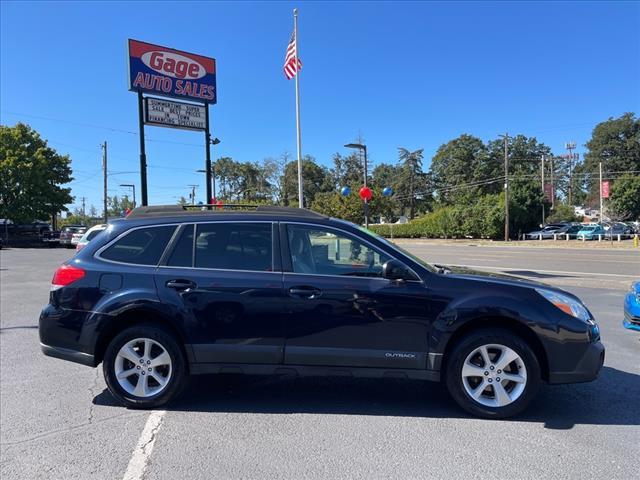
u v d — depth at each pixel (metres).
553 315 4.20
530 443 3.80
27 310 9.75
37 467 3.46
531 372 4.20
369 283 4.35
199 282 4.41
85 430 4.07
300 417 4.33
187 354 4.43
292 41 21.59
